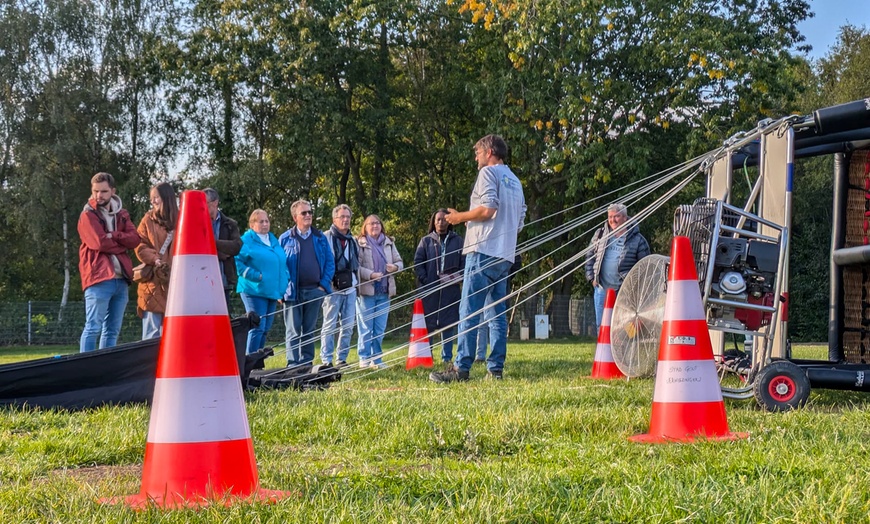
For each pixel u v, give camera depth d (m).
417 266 11.37
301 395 6.66
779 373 5.78
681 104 24.45
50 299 36.50
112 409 5.82
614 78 25.66
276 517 2.75
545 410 5.39
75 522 2.73
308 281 9.45
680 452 3.90
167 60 30.39
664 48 24.69
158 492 3.03
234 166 32.28
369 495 3.08
